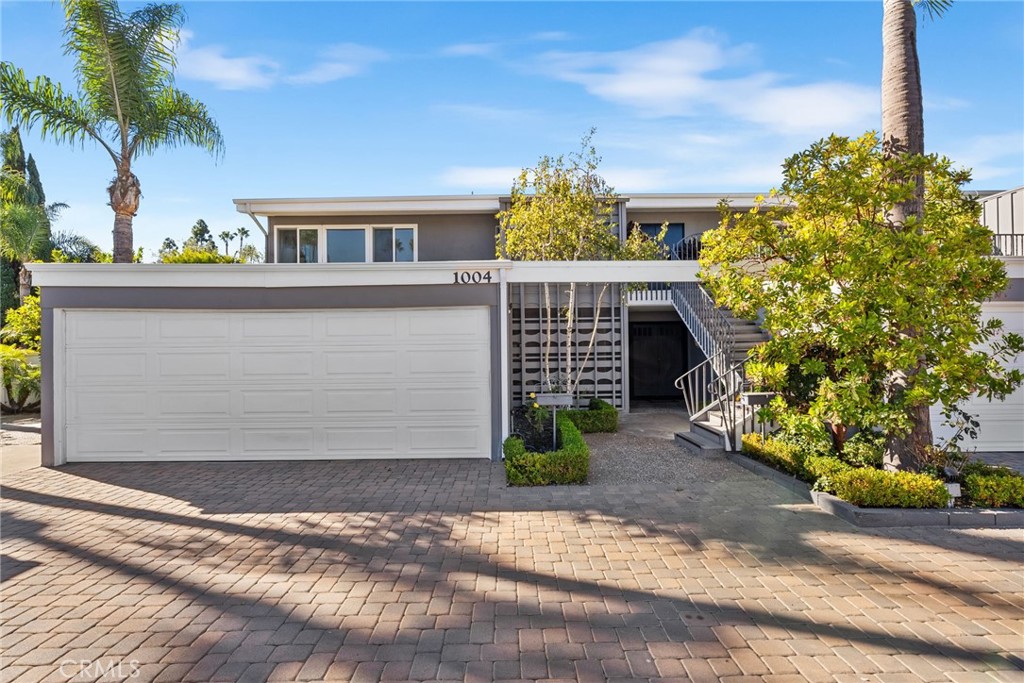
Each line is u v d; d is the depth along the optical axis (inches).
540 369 531.5
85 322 347.9
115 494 273.4
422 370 353.4
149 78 451.2
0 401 589.6
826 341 244.1
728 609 153.6
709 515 234.1
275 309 347.9
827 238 240.2
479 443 353.4
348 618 150.4
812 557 189.2
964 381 231.6
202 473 316.2
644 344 690.2
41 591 168.4
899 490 225.3
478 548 199.6
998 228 441.4
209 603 159.8
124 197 462.0
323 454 351.9
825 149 248.8
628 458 346.6
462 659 130.9
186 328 350.6
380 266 345.7
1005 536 206.8
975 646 134.6
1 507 252.8
